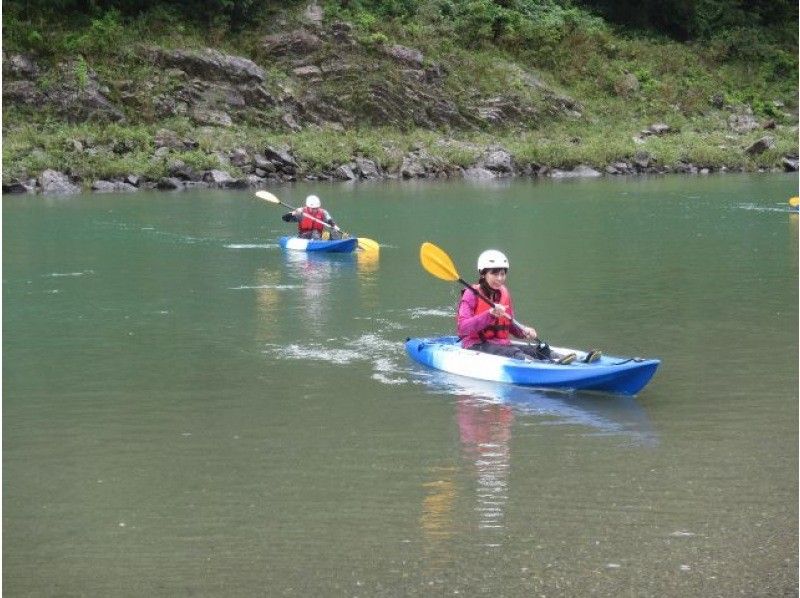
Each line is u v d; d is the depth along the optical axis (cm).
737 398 916
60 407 902
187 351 1102
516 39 4372
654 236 1983
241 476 734
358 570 588
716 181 3275
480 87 4028
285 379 989
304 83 3778
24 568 594
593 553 606
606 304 1338
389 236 2012
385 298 1395
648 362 900
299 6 4016
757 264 1644
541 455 772
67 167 2967
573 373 923
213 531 640
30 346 1128
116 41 3578
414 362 1052
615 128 4084
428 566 592
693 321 1235
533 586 567
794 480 716
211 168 3139
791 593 557
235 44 3819
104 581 577
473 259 1728
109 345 1131
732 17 4991
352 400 918
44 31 3534
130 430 839
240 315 1283
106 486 717
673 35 4919
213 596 560
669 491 698
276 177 3247
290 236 1966
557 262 1680
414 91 3856
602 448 787
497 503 681
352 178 3331
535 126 4003
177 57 3572
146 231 2067
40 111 3328
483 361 981
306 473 738
